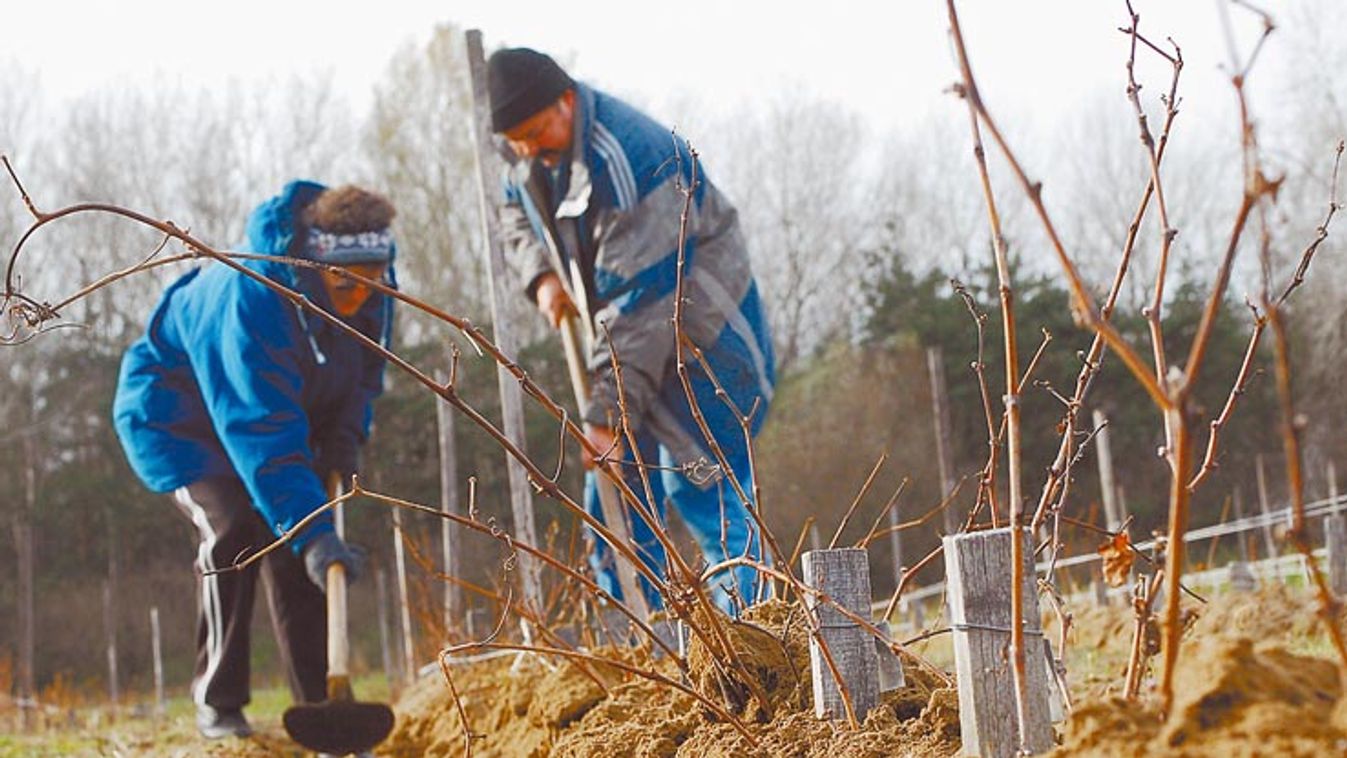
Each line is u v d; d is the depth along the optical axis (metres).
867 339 36.59
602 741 4.33
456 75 40.06
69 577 36.16
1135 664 3.01
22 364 36.72
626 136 7.22
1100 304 3.39
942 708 3.51
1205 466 3.15
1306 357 31.72
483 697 7.22
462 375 34.38
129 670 35.34
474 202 39.53
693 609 4.30
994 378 31.81
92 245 38.47
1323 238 3.14
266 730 8.46
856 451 33.53
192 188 40.44
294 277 7.25
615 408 7.05
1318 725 2.23
